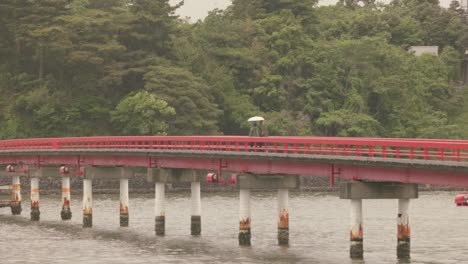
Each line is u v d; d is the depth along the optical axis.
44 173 175.62
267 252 129.75
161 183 149.38
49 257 128.62
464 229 154.88
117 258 127.00
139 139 157.88
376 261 119.69
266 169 130.88
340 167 118.75
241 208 134.62
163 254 129.62
